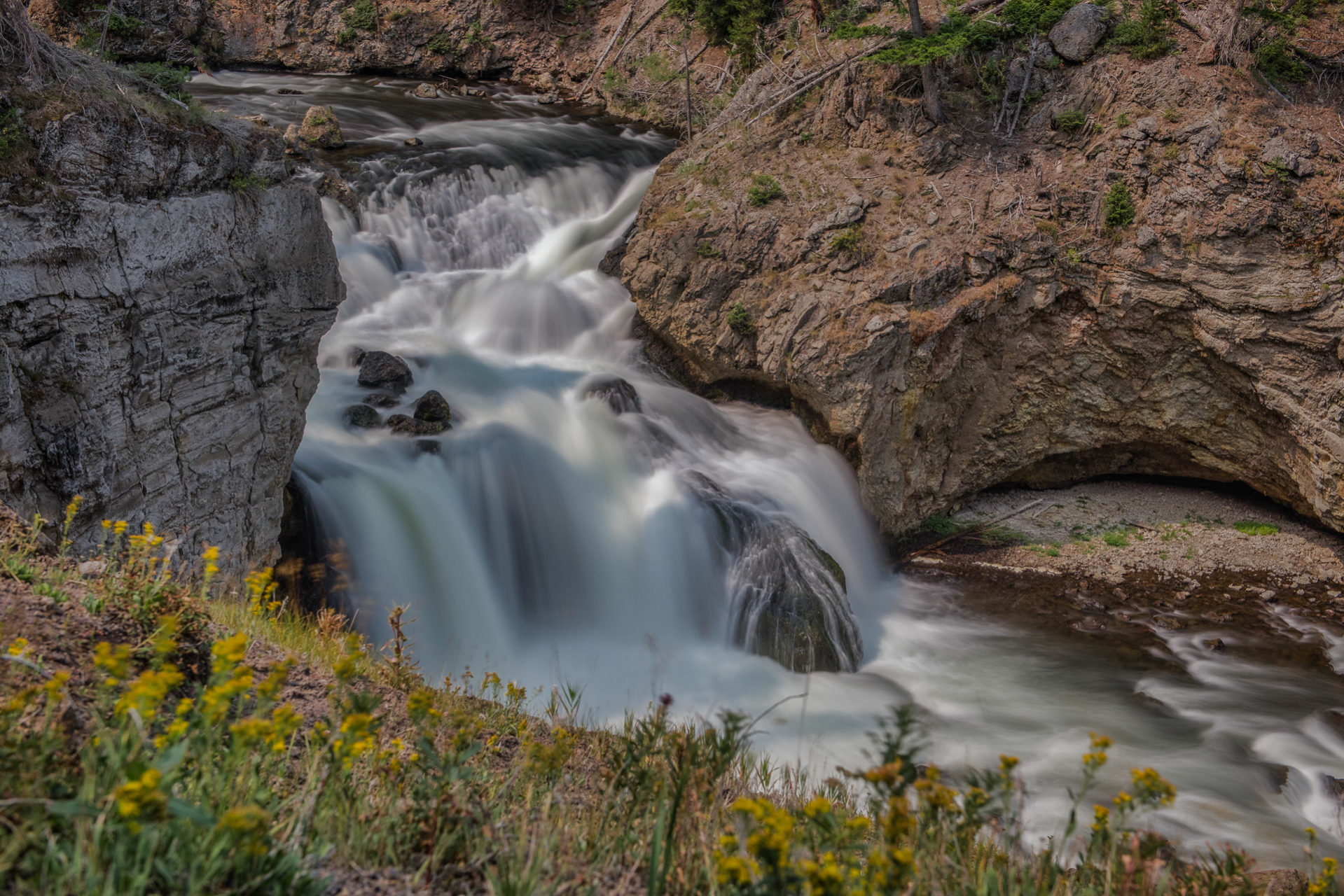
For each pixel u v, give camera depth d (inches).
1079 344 653.9
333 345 633.6
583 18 1315.2
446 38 1285.7
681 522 552.7
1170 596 601.0
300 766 152.2
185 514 363.6
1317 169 587.5
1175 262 613.0
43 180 296.5
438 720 154.3
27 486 302.2
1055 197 646.5
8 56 294.7
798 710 459.8
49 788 112.8
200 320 351.3
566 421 599.2
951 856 140.3
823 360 616.1
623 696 455.5
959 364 653.3
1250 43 645.9
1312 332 586.2
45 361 303.0
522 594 523.5
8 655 133.4
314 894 113.5
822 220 658.8
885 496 643.5
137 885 97.2
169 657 176.2
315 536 447.2
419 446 524.7
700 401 671.1
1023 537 673.6
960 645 544.1
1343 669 522.0
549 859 132.8
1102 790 398.9
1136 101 650.8
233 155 355.9
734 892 118.9
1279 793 406.6
